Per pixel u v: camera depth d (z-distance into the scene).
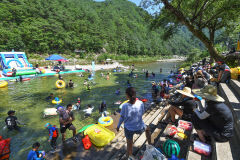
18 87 16.31
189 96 4.00
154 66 48.25
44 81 19.73
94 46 83.56
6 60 25.56
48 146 5.99
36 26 62.09
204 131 3.00
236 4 8.93
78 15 99.12
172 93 10.40
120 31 118.88
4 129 7.30
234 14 10.25
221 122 2.57
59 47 68.69
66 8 99.62
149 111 7.26
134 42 111.06
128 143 3.10
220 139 2.61
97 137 4.30
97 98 12.73
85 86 17.28
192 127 4.03
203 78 5.67
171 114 4.49
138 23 176.25
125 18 161.25
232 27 15.84
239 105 3.89
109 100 12.20
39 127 7.57
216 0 9.54
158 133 4.36
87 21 97.62
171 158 2.90
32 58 52.53
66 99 12.37
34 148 3.85
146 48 129.62
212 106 2.62
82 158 3.72
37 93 14.08
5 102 11.45
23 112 9.52
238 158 2.41
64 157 3.76
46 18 76.06
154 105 8.13
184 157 3.17
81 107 10.52
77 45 75.50
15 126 7.36
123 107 2.89
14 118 7.34
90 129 4.78
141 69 38.12
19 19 63.97
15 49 47.19
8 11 60.16
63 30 75.75
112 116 7.14
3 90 15.02
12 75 21.03
